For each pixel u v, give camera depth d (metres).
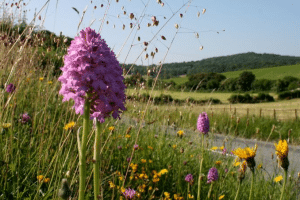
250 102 38.09
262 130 12.25
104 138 4.32
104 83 1.65
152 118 5.59
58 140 3.71
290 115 15.30
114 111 1.77
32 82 5.30
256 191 4.02
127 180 3.45
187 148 5.12
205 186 3.99
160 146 4.80
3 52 3.75
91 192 2.97
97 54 1.71
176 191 3.64
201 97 10.47
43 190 2.86
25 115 3.88
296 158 7.37
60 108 4.75
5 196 2.49
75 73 1.67
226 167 4.73
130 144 4.43
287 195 3.83
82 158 1.65
